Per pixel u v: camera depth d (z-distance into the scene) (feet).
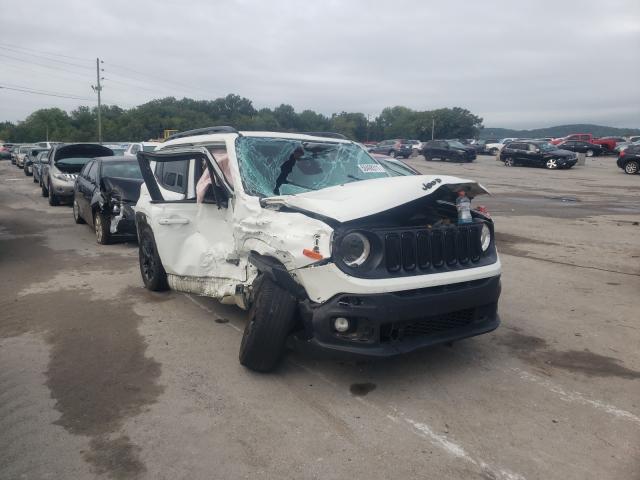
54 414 12.31
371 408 12.48
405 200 12.89
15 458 10.59
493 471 10.12
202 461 10.47
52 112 359.87
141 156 19.98
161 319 18.71
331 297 12.27
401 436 11.30
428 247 12.97
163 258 18.95
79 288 22.77
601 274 25.12
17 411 12.46
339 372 14.39
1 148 192.65
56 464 10.39
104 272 25.59
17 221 42.83
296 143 17.51
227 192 15.75
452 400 12.85
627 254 29.58
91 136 321.93
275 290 13.26
